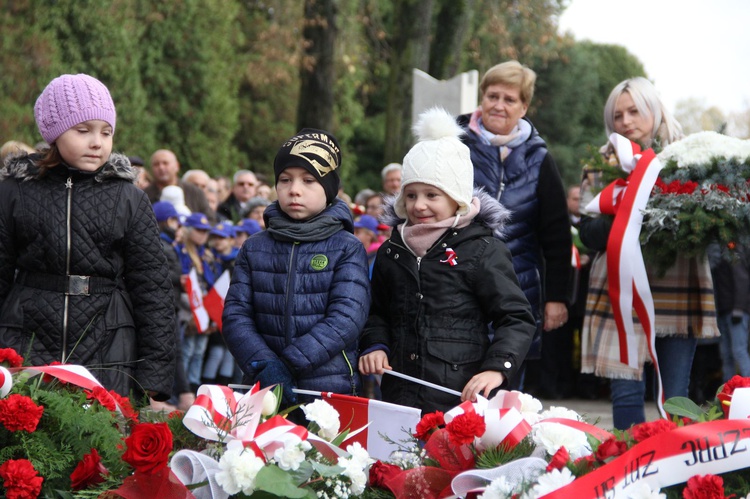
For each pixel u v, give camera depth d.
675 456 2.68
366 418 3.36
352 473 2.82
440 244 3.90
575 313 9.98
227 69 29.30
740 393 2.92
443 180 3.87
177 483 2.77
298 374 3.66
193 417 2.92
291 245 3.86
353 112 29.23
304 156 3.89
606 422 7.90
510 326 3.75
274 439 2.88
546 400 10.12
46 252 3.81
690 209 4.66
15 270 3.99
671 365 5.00
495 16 19.56
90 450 3.02
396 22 14.04
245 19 31.58
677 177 4.76
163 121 26.89
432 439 2.93
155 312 3.95
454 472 2.86
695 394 9.48
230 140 29.52
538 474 2.68
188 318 8.23
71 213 3.83
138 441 2.75
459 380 3.80
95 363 3.82
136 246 3.93
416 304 3.88
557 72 32.66
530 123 5.12
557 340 10.09
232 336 3.78
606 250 4.84
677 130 5.31
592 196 5.09
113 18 24.05
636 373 4.89
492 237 3.96
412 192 3.96
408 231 3.95
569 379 10.23
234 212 11.03
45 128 3.86
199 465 2.78
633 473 2.63
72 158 3.86
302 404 3.40
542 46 22.16
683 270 4.93
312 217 3.94
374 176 31.92
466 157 3.95
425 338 3.83
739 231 4.66
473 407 2.97
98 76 24.05
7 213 3.86
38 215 3.82
